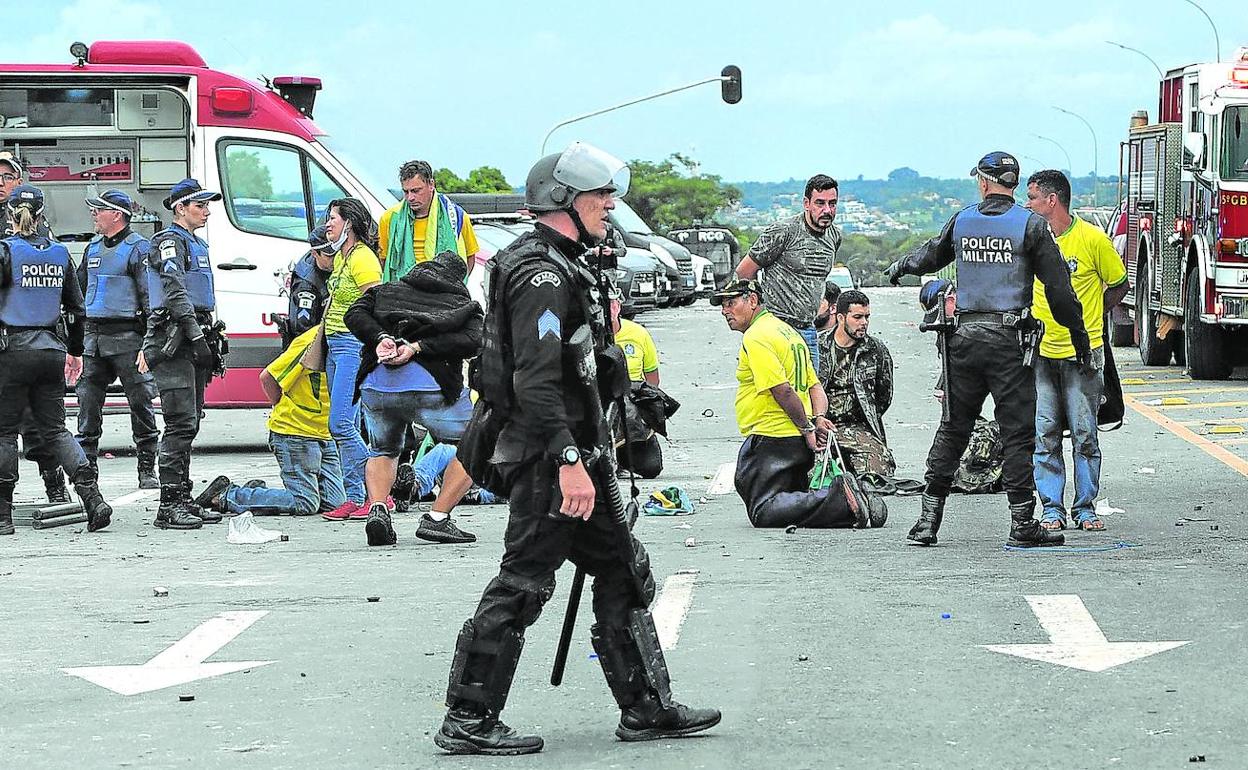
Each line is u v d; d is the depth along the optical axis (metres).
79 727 16.50
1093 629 19.97
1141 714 16.02
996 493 33.75
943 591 22.64
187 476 31.19
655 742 15.58
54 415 30.53
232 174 44.19
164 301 30.58
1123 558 25.20
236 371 44.06
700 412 53.00
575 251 15.20
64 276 30.47
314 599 23.12
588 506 14.90
